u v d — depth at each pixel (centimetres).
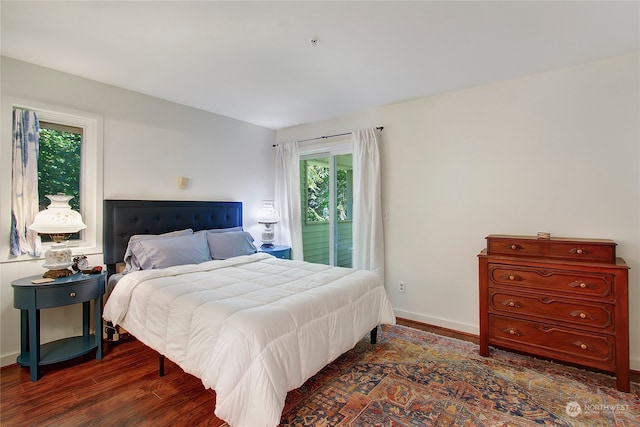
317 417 179
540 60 245
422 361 245
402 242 345
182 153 349
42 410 187
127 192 304
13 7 176
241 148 412
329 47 224
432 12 183
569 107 256
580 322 220
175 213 335
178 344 188
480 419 177
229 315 171
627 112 236
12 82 240
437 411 184
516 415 181
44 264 240
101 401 196
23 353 238
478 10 181
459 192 310
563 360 226
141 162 314
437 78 279
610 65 241
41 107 253
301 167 451
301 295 206
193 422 177
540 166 269
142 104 315
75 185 283
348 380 218
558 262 227
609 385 212
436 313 325
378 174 350
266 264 306
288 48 226
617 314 208
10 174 240
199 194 366
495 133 289
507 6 177
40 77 253
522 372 229
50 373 229
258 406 146
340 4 175
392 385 212
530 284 238
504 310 248
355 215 367
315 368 187
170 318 197
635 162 234
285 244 442
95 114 282
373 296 259
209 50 228
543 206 269
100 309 253
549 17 188
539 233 255
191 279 246
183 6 176
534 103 271
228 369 153
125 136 303
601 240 237
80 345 251
